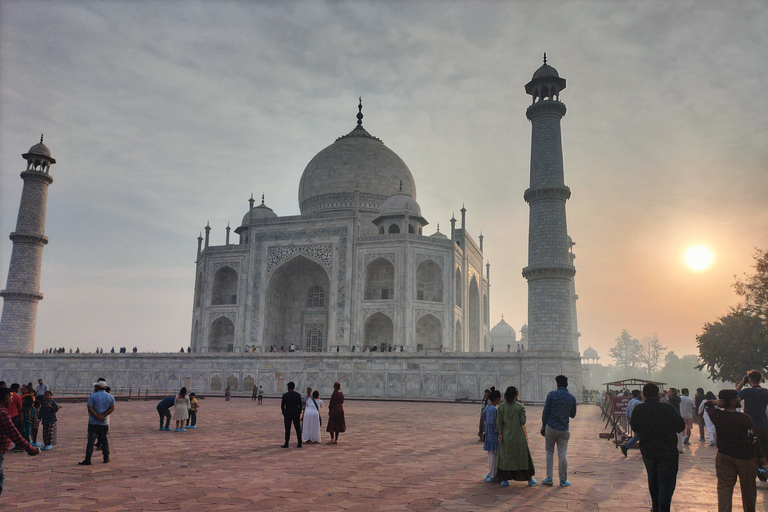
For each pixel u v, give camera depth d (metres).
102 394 20.75
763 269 65.62
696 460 22.97
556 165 65.12
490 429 17.69
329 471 18.98
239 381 75.19
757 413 17.41
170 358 78.06
